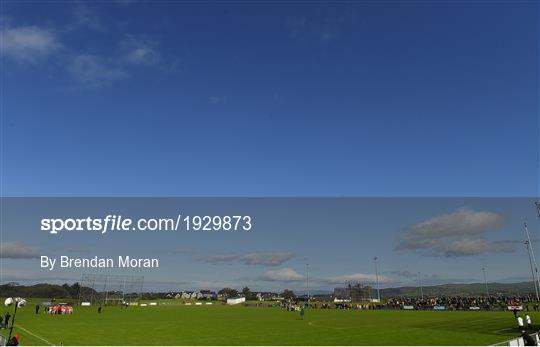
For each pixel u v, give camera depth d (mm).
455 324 61750
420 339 42594
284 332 51875
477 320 69250
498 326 55750
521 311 97688
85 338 43188
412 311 114562
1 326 50500
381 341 41469
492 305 121938
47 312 92000
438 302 139875
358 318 81312
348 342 40875
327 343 40250
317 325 63188
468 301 135500
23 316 78438
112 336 45625
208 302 195375
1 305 109500
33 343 38750
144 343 40031
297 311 117938
